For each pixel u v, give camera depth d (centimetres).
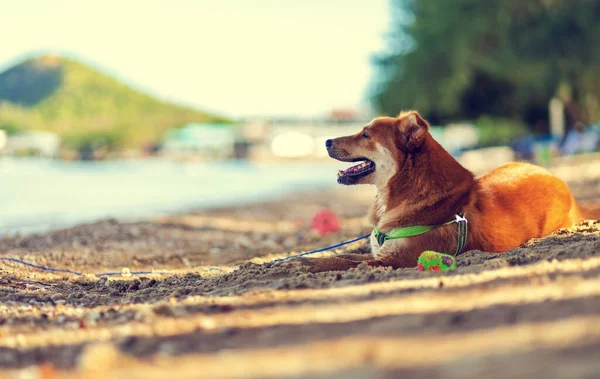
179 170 4694
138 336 385
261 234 1108
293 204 1881
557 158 3080
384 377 271
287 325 378
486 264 502
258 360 314
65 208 1808
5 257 801
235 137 7469
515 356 276
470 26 3275
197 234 1113
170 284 600
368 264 574
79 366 336
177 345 359
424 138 599
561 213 651
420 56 3559
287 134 7269
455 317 348
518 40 3094
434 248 582
